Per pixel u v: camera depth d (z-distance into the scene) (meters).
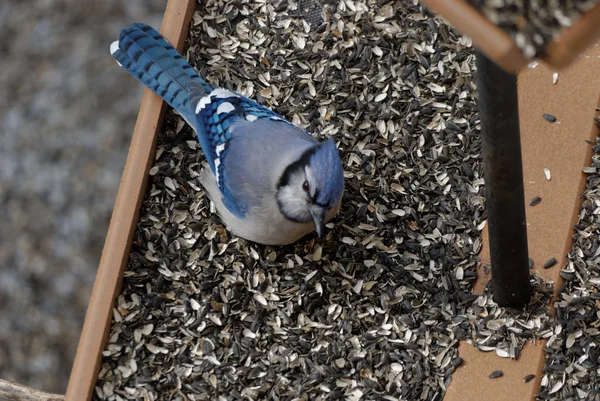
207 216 10.26
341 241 10.22
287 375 9.54
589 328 9.41
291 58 10.97
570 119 10.08
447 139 10.58
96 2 15.34
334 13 11.12
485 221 10.15
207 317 9.78
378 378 9.52
